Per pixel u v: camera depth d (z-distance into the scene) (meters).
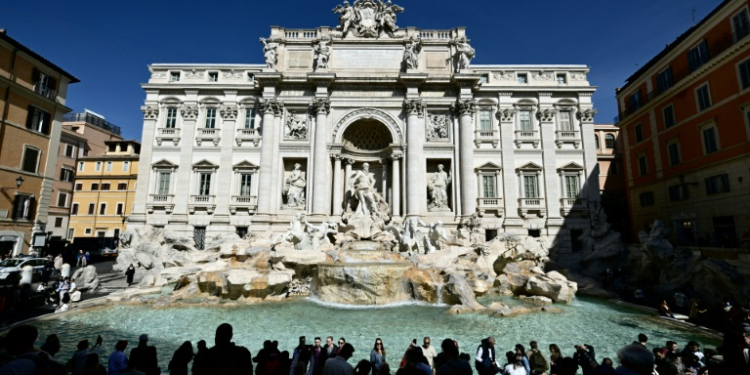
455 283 22.73
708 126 29.92
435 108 39.38
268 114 38.84
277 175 38.34
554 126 39.72
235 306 21.64
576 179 38.78
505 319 19.08
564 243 37.03
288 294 24.86
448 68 40.25
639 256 30.28
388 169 40.53
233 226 37.88
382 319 19.00
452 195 38.03
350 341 15.27
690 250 25.06
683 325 17.75
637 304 22.61
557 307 21.73
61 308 19.44
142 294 24.27
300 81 38.94
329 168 38.56
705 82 30.06
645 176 38.28
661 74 35.62
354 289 22.97
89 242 45.00
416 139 38.06
